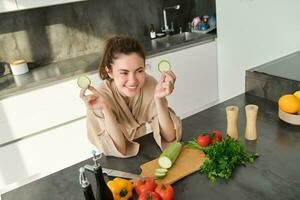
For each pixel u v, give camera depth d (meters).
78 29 2.76
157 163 1.09
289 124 1.27
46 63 2.69
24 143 2.21
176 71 2.76
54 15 2.62
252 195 0.90
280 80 1.43
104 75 1.34
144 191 0.88
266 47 2.37
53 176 1.12
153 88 1.40
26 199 1.02
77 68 2.40
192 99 2.97
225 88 3.01
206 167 1.01
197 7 3.27
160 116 1.26
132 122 1.40
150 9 3.08
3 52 2.47
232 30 2.67
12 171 2.24
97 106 1.22
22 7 2.11
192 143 1.16
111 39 1.28
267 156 1.07
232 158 1.03
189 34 3.12
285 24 2.14
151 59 2.60
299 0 1.98
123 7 2.92
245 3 2.43
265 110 1.41
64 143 2.38
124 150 1.22
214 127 1.32
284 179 0.95
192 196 0.93
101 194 0.87
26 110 2.17
